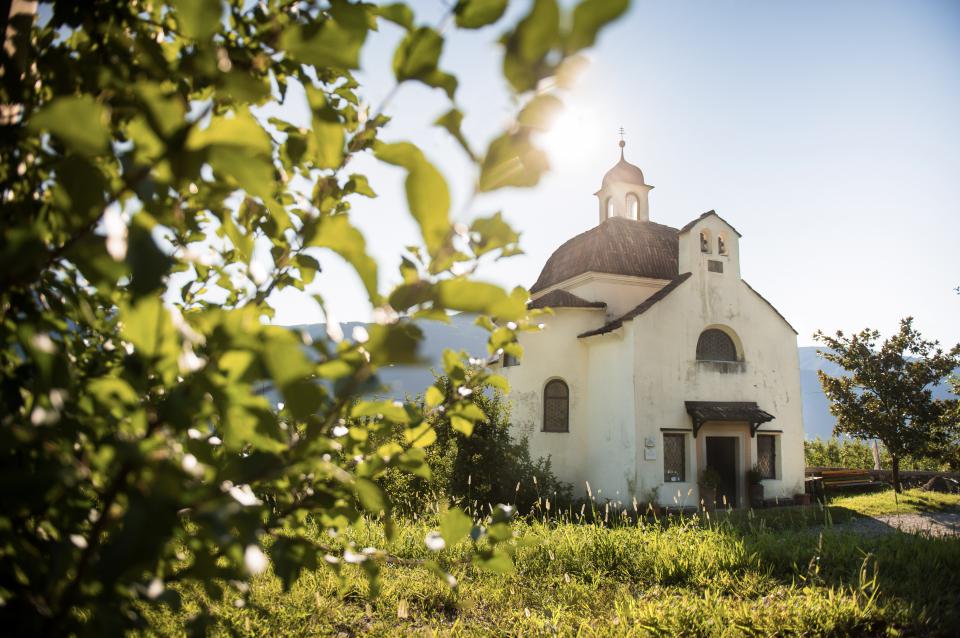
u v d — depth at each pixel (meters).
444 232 0.62
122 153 0.66
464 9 0.68
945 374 21.02
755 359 19.61
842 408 22.23
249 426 0.83
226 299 1.76
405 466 1.42
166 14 1.29
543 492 15.62
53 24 1.20
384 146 0.64
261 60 1.21
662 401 18.11
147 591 0.89
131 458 0.69
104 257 0.70
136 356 0.98
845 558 7.39
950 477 25.25
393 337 0.67
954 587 6.40
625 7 0.45
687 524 9.66
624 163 26.23
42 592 0.83
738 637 4.88
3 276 0.69
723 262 19.84
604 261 22.27
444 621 5.16
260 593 4.82
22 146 1.08
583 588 6.41
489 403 14.95
